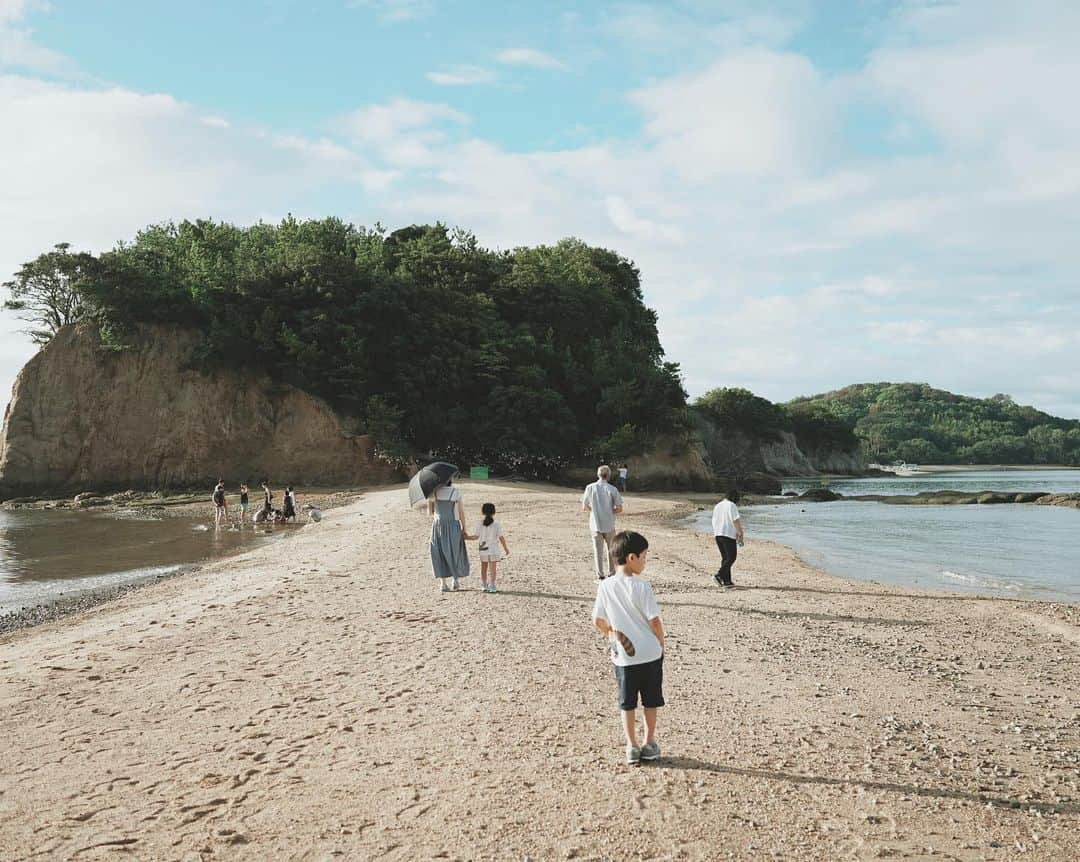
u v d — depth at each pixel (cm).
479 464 6356
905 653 982
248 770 583
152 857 453
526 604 1234
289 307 6078
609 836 466
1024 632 1130
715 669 870
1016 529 2995
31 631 1270
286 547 2364
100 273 6003
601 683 800
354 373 5931
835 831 474
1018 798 531
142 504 4669
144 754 625
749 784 544
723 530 1497
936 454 18500
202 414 5888
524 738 637
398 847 457
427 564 1727
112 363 6038
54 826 497
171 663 923
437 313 6494
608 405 6719
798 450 13138
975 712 741
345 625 1102
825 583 1569
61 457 5928
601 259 9044
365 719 696
